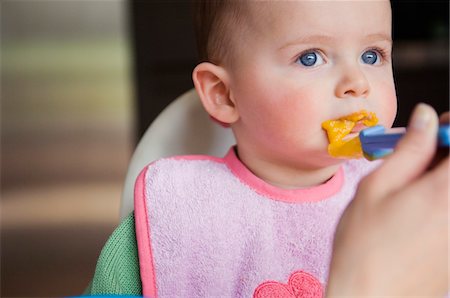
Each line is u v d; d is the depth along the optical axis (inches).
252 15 38.6
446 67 119.6
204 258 41.5
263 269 41.0
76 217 138.1
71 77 139.6
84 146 139.3
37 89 140.3
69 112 139.7
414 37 121.0
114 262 42.3
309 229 41.5
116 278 42.1
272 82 38.1
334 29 36.7
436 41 120.3
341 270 23.9
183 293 41.3
